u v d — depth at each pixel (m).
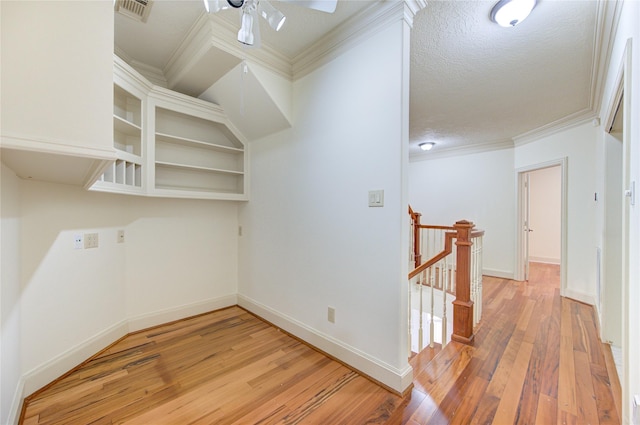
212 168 2.91
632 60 1.38
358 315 1.94
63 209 1.91
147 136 2.33
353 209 1.97
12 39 1.00
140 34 2.12
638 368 1.19
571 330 2.61
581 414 1.51
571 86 2.73
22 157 1.17
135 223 2.55
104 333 2.21
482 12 1.73
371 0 1.70
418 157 5.90
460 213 5.29
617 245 2.39
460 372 1.92
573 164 3.62
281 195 2.64
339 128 2.07
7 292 1.40
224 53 2.08
